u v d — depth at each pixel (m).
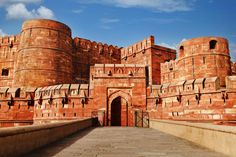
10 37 37.91
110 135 12.89
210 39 26.41
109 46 41.78
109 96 25.78
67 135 12.03
